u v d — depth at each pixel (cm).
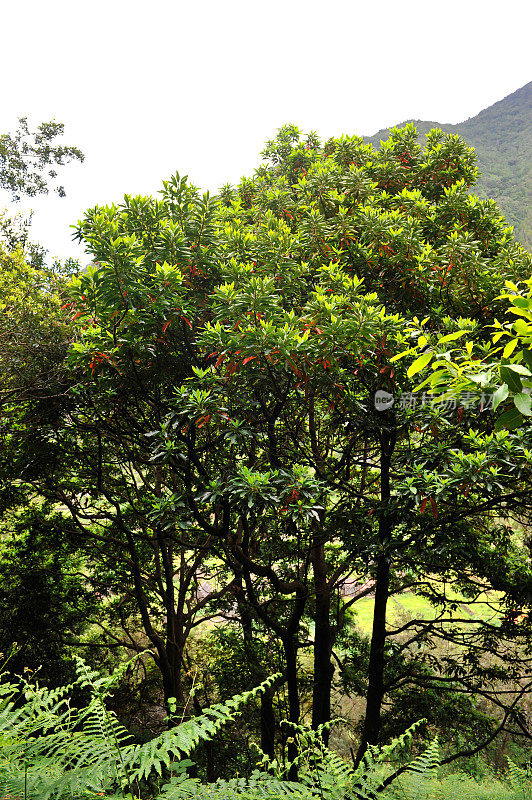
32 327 858
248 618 1151
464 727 1079
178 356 768
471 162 1048
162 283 677
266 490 637
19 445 950
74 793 220
